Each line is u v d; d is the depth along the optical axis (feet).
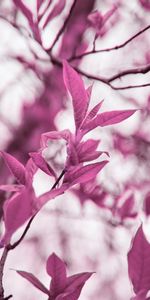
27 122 5.92
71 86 2.07
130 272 1.84
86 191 5.49
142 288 1.82
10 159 1.97
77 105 2.07
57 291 1.99
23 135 5.90
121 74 3.78
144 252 1.83
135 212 5.26
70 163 1.97
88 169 1.95
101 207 5.48
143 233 1.84
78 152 1.99
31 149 5.86
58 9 3.69
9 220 1.60
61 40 5.37
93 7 5.56
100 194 5.47
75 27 5.40
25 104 6.08
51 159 5.43
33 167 2.00
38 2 3.55
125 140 6.51
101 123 2.05
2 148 5.88
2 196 4.07
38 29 3.84
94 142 2.02
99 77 3.96
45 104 6.04
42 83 6.16
